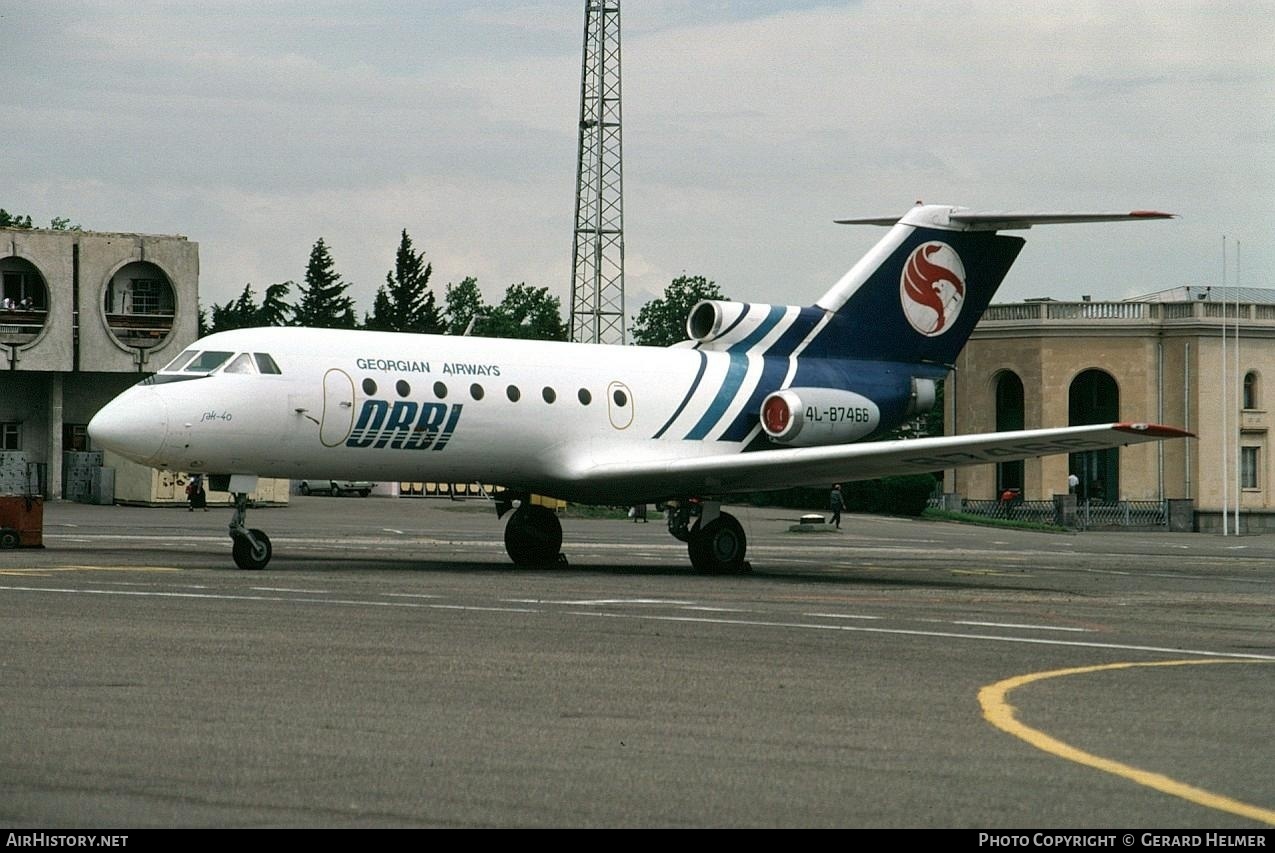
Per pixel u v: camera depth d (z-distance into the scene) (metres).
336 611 35.16
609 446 56.44
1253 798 17.44
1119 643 32.97
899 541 97.69
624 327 137.38
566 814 16.06
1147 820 16.25
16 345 116.50
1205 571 67.69
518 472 55.56
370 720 21.02
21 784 16.97
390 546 70.50
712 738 20.31
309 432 50.62
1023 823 16.00
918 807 16.64
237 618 33.03
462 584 44.78
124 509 112.00
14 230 116.38
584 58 135.50
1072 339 157.00
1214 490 155.88
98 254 119.44
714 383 58.81
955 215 62.94
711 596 42.81
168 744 19.12
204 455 49.16
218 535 76.06
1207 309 157.25
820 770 18.42
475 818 15.83
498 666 26.47
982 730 21.30
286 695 22.88
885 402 61.72
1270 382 159.12
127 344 120.94
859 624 35.44
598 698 23.31
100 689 23.00
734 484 56.81
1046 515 153.88
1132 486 158.38
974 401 161.25
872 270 62.03
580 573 52.78
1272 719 22.86
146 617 32.72
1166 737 21.17
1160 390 157.50
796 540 94.00
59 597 36.69
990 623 36.78
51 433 120.56
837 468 54.38
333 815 15.85
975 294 64.06
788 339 60.81
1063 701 24.17
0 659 25.84
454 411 52.91
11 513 58.91
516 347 55.78
